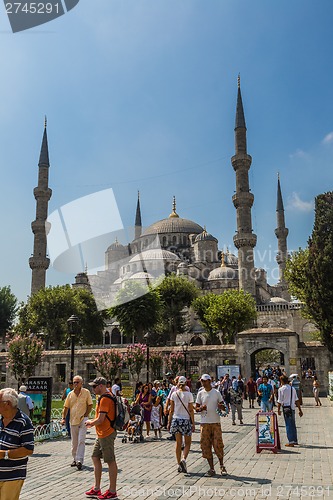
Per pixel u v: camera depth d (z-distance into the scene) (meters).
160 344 74.94
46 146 86.56
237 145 78.50
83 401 12.30
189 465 12.13
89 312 78.56
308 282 37.94
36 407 19.25
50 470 11.79
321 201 38.47
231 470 11.34
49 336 69.62
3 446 5.93
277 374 36.25
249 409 30.22
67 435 19.20
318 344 42.19
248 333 42.72
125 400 17.98
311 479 10.20
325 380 40.69
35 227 81.56
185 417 11.32
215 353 44.25
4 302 85.94
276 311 76.88
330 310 36.03
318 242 37.56
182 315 78.94
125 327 58.91
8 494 5.81
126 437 17.25
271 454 13.55
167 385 23.09
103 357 40.25
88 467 12.22
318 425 20.97
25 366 38.84
